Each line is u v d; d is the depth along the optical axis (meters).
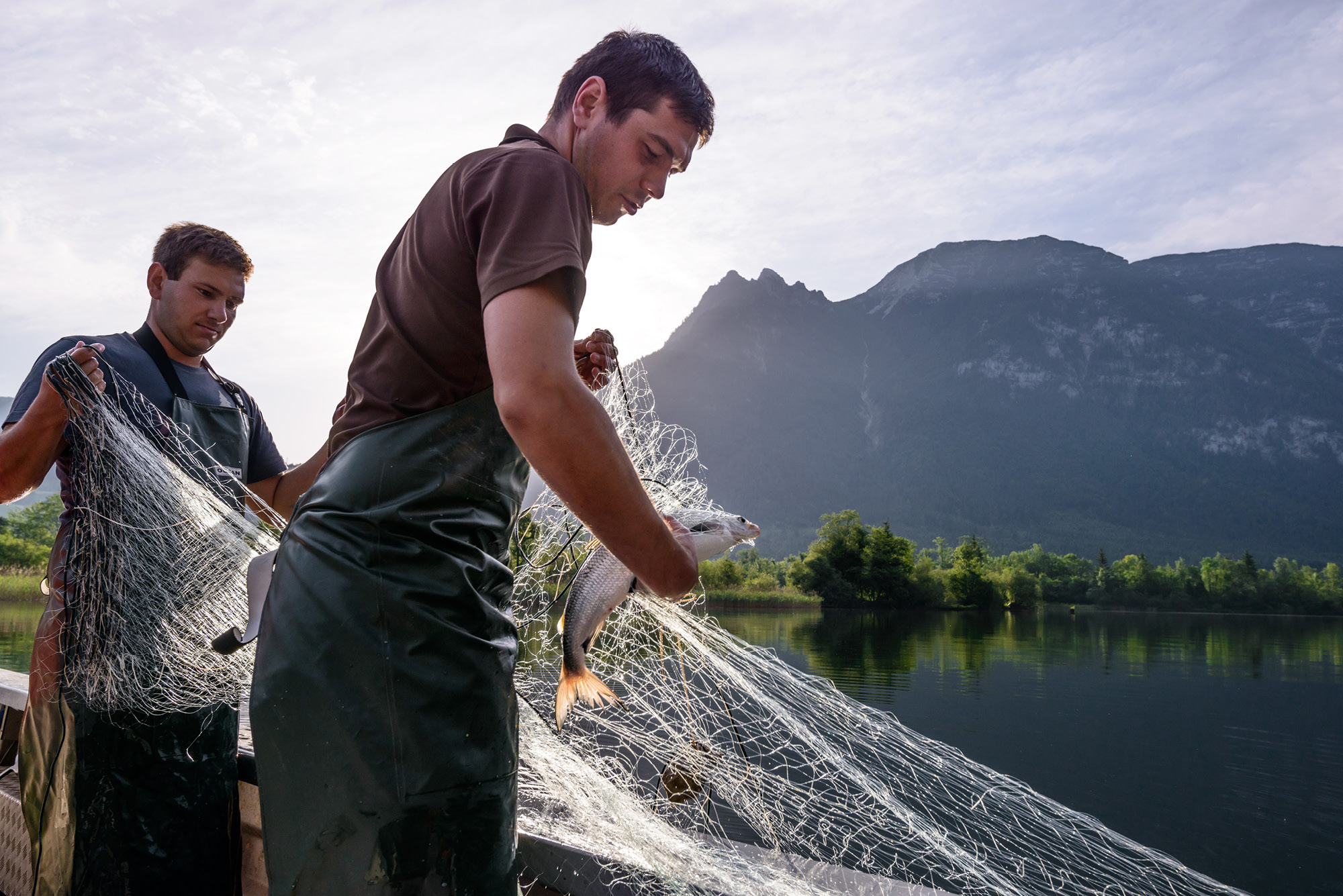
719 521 1.70
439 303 1.08
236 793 2.03
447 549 1.09
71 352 1.78
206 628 1.87
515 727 1.16
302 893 1.03
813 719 2.11
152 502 1.83
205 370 2.33
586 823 1.72
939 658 42.19
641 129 1.22
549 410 0.88
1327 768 20.97
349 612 1.04
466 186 1.06
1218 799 17.69
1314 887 11.92
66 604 1.79
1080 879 2.18
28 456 1.74
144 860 1.79
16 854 2.35
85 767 1.74
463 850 1.04
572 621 1.57
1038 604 125.56
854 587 94.38
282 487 2.37
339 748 1.01
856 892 1.46
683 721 1.89
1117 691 34.72
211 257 2.10
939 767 2.30
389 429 1.11
